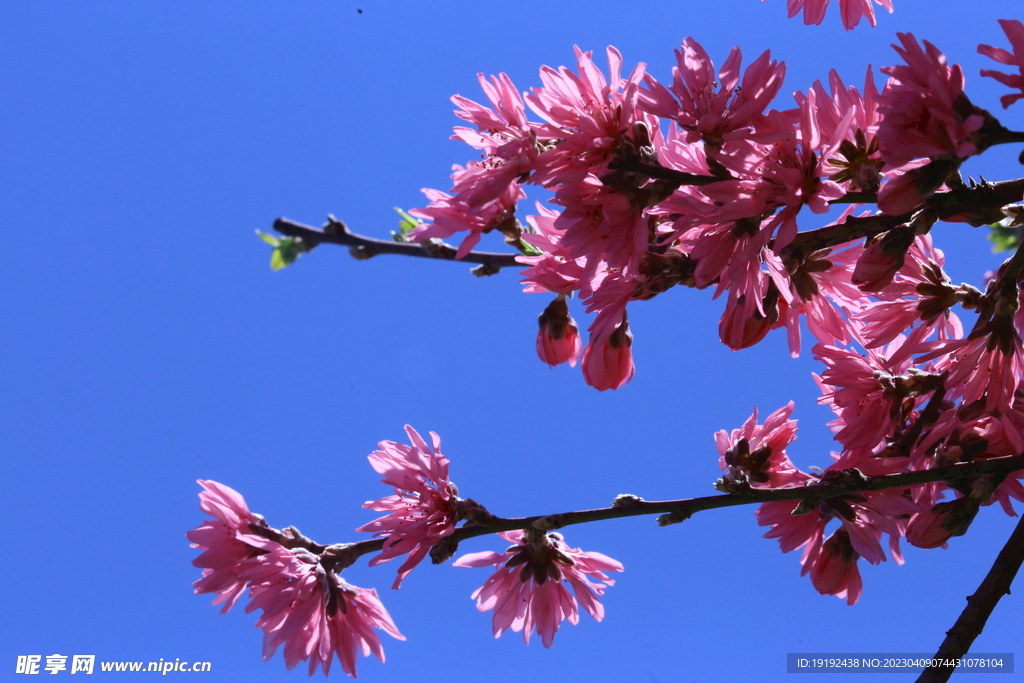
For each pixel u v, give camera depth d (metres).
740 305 0.83
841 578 0.87
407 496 0.85
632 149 0.81
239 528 0.84
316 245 0.82
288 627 0.82
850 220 0.82
